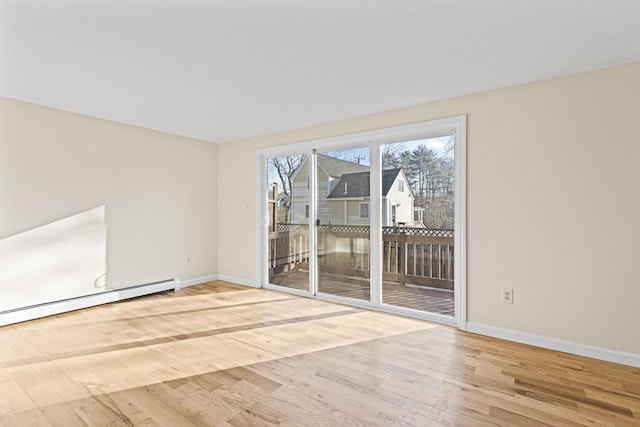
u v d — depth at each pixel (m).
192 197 4.77
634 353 2.33
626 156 2.35
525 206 2.73
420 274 3.37
